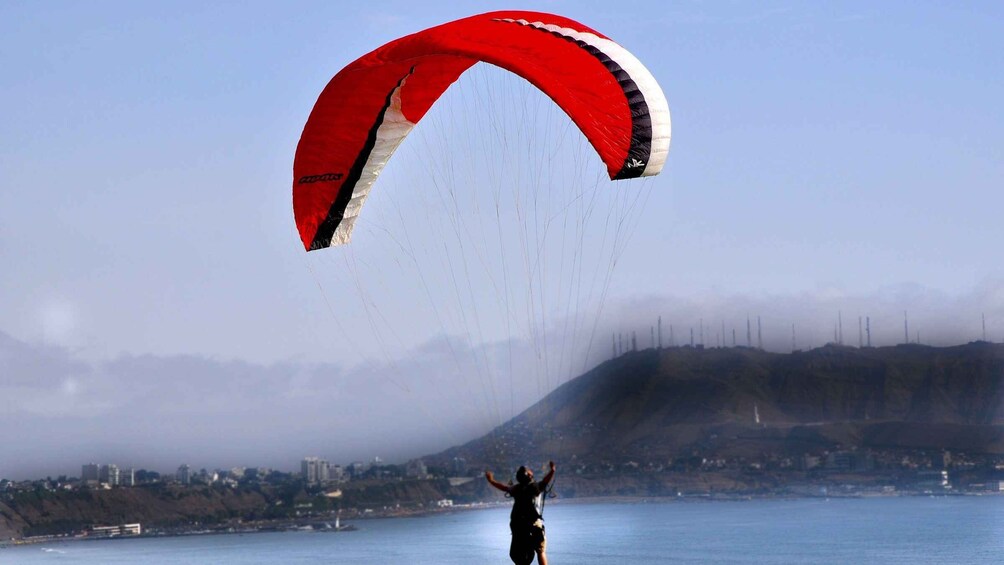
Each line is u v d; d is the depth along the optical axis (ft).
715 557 487.20
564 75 74.33
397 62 75.20
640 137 75.05
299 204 82.94
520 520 65.72
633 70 75.97
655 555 504.43
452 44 72.59
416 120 82.53
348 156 81.41
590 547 568.00
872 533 636.48
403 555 562.25
